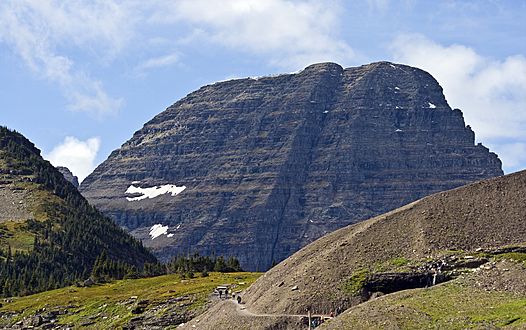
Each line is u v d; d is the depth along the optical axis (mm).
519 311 156875
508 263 184625
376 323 165500
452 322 157625
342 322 171125
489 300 168625
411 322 162125
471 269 187625
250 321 195250
